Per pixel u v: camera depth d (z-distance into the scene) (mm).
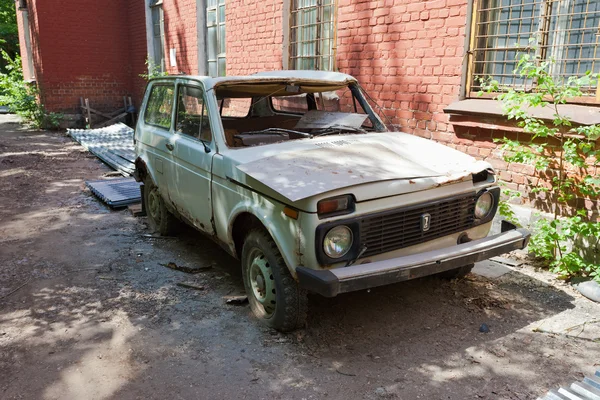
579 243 4859
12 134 15156
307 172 3514
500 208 5234
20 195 8078
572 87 4582
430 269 3475
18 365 3457
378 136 4562
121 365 3439
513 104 5168
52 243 5867
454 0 5793
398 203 3525
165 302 4367
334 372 3348
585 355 3539
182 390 3166
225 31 10523
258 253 3930
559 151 5004
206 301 4379
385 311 4195
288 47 8812
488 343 3701
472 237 4082
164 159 5312
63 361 3496
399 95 6648
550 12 5156
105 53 16250
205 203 4465
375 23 6836
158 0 13781
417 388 3176
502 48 5594
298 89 4906
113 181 8500
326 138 4422
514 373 3334
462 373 3334
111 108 16688
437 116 6195
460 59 5828
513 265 5109
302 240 3299
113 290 4613
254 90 4902
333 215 3293
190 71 12453
